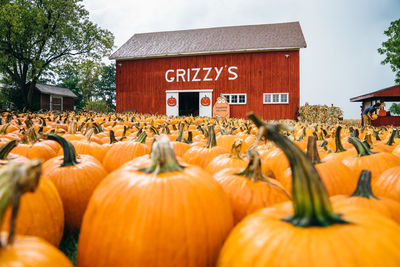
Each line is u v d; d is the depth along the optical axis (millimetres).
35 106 31281
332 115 24484
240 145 2691
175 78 29594
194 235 1321
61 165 2348
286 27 32562
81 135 4773
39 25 29344
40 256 1050
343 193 2283
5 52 29625
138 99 30656
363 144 2910
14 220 925
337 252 941
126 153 3512
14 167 902
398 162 2746
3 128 4605
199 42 32094
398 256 944
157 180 1423
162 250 1266
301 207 1090
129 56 30547
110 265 1279
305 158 1088
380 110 18484
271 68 27094
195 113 34188
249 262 1028
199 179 1498
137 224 1285
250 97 27562
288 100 26641
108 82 76375
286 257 973
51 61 33750
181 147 3930
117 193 1398
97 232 1347
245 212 1807
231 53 28062
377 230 1017
